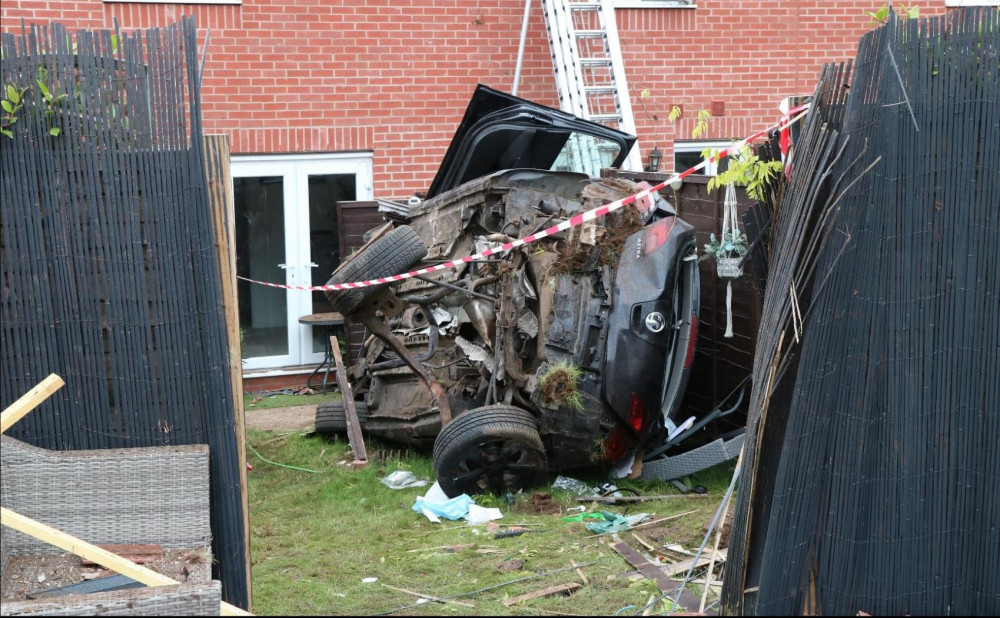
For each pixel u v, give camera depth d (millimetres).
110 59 4359
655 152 11227
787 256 4453
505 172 7566
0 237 4309
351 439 8336
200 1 10781
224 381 4512
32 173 4305
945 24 4145
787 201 4754
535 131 8477
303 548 6168
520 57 11531
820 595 4238
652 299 7074
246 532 4586
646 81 12188
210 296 4473
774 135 5363
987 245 4176
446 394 7457
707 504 6754
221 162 4473
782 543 4203
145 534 4367
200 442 4523
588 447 7004
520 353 7180
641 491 7145
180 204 4434
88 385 4422
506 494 6898
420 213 8289
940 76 4160
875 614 4238
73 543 3793
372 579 5551
